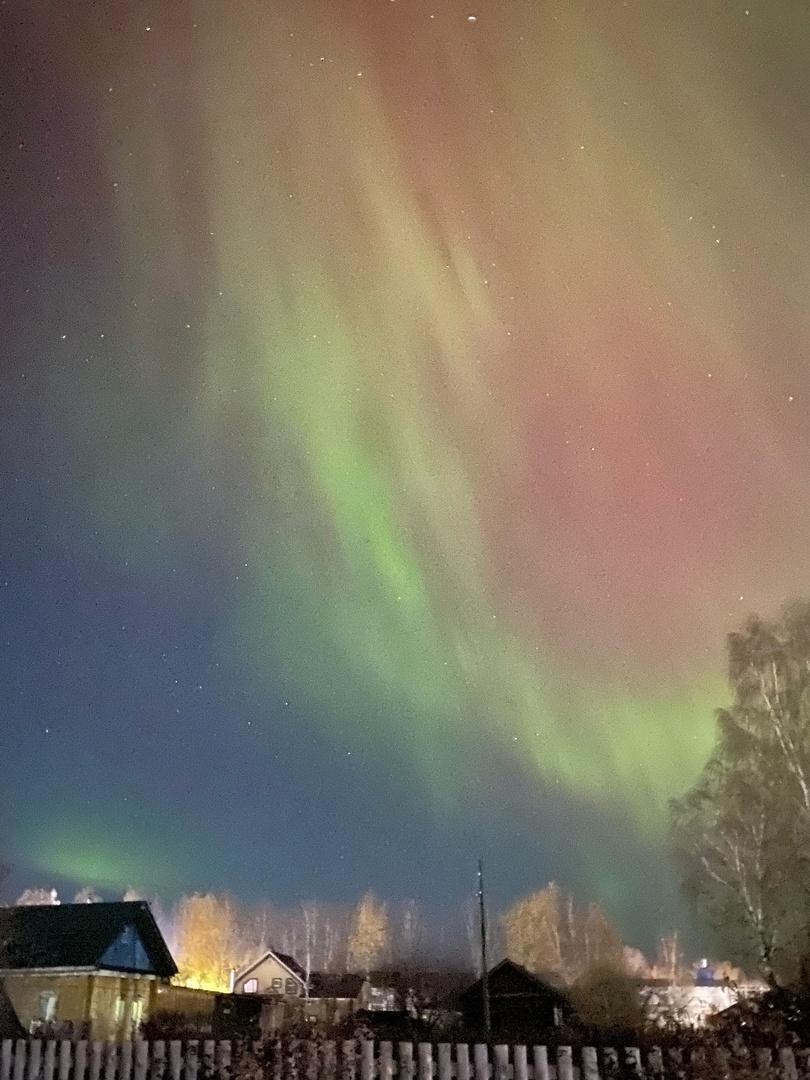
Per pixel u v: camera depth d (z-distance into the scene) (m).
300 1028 16.58
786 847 28.31
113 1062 13.80
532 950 62.31
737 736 30.16
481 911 31.53
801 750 29.06
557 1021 29.22
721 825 29.20
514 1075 12.41
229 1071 13.36
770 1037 13.25
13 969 29.88
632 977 43.69
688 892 29.48
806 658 29.98
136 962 31.94
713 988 32.31
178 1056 13.58
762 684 30.36
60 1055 14.07
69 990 29.62
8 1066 14.19
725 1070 11.90
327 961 66.31
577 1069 12.27
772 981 15.62
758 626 31.19
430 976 40.25
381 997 37.78
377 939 66.00
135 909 32.34
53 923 31.77
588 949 60.94
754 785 29.39
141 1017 30.00
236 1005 33.31
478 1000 30.98
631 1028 18.91
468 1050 12.67
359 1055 13.16
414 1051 13.04
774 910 27.89
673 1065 12.05
